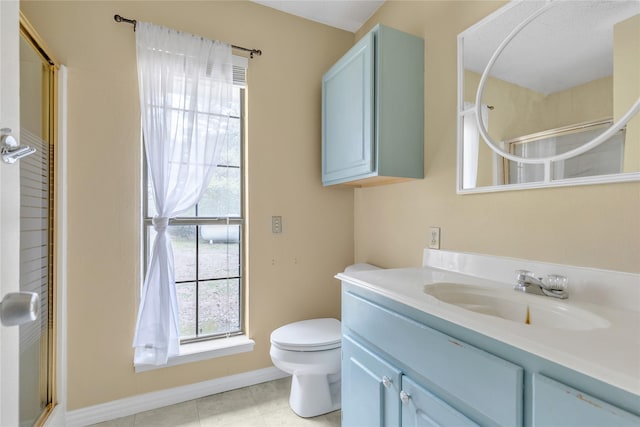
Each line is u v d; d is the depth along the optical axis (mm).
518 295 971
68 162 1479
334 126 1829
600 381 503
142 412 1598
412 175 1550
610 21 894
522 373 618
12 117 578
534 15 1081
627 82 853
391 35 1496
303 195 2043
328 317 2109
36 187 1305
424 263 1535
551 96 1032
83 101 1510
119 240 1582
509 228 1167
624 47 862
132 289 1605
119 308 1577
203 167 1703
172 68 1626
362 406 1119
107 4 1561
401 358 936
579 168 955
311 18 2062
